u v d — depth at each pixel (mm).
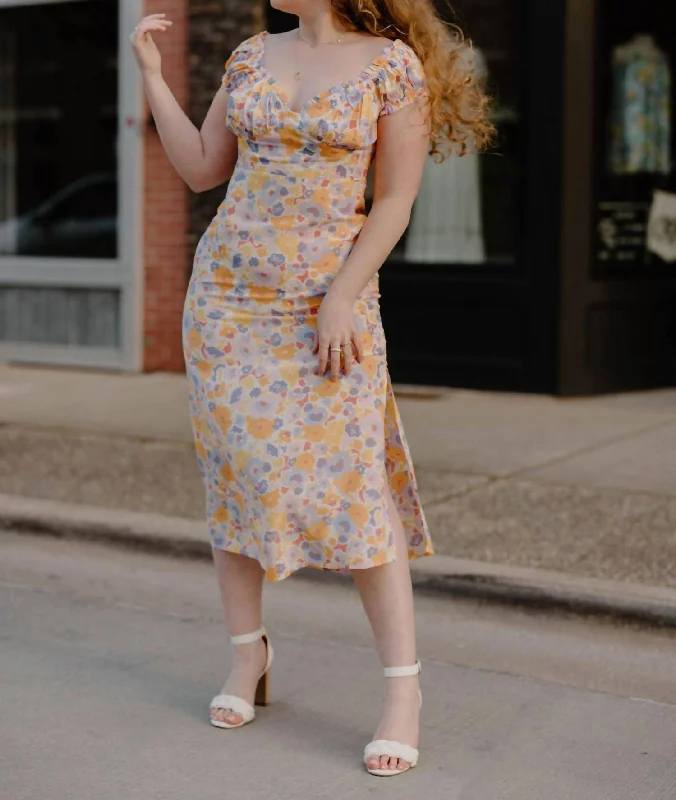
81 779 3672
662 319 10070
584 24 9328
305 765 3787
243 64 3744
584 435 8289
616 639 4988
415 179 3727
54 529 6289
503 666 4715
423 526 3875
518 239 9633
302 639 4973
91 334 11117
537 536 5945
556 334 9555
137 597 5484
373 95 3621
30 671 4570
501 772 3768
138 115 10672
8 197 11531
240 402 3711
